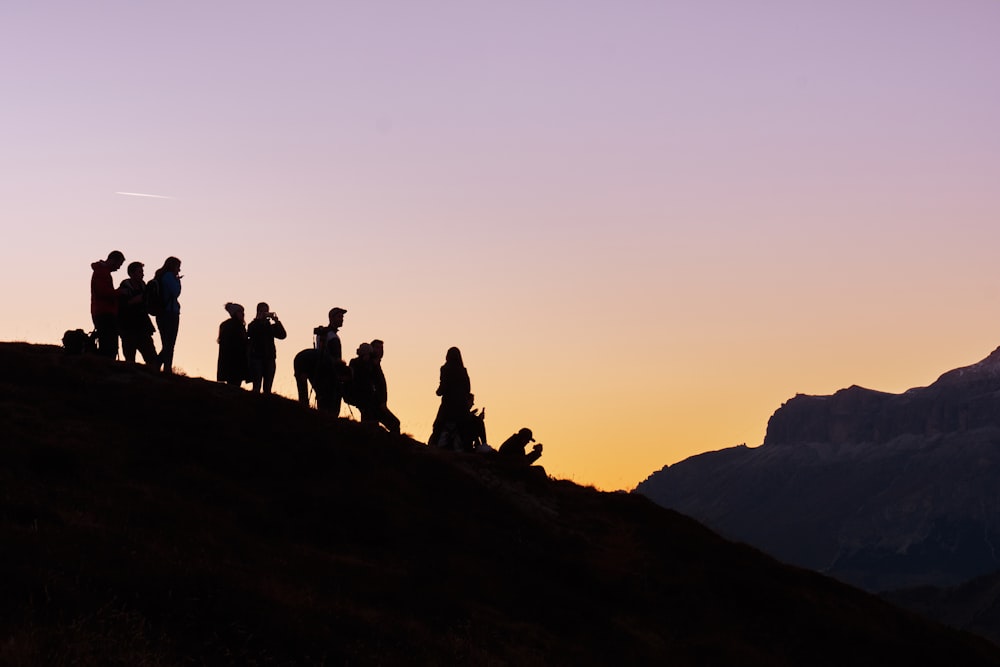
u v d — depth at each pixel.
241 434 22.69
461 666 15.64
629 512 26.28
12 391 21.91
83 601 12.77
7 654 10.86
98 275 25.70
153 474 19.86
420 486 23.38
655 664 19.14
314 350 27.09
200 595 14.17
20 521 15.33
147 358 26.20
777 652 21.89
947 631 27.23
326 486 21.66
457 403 27.97
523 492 25.11
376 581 18.00
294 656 13.88
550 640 18.42
